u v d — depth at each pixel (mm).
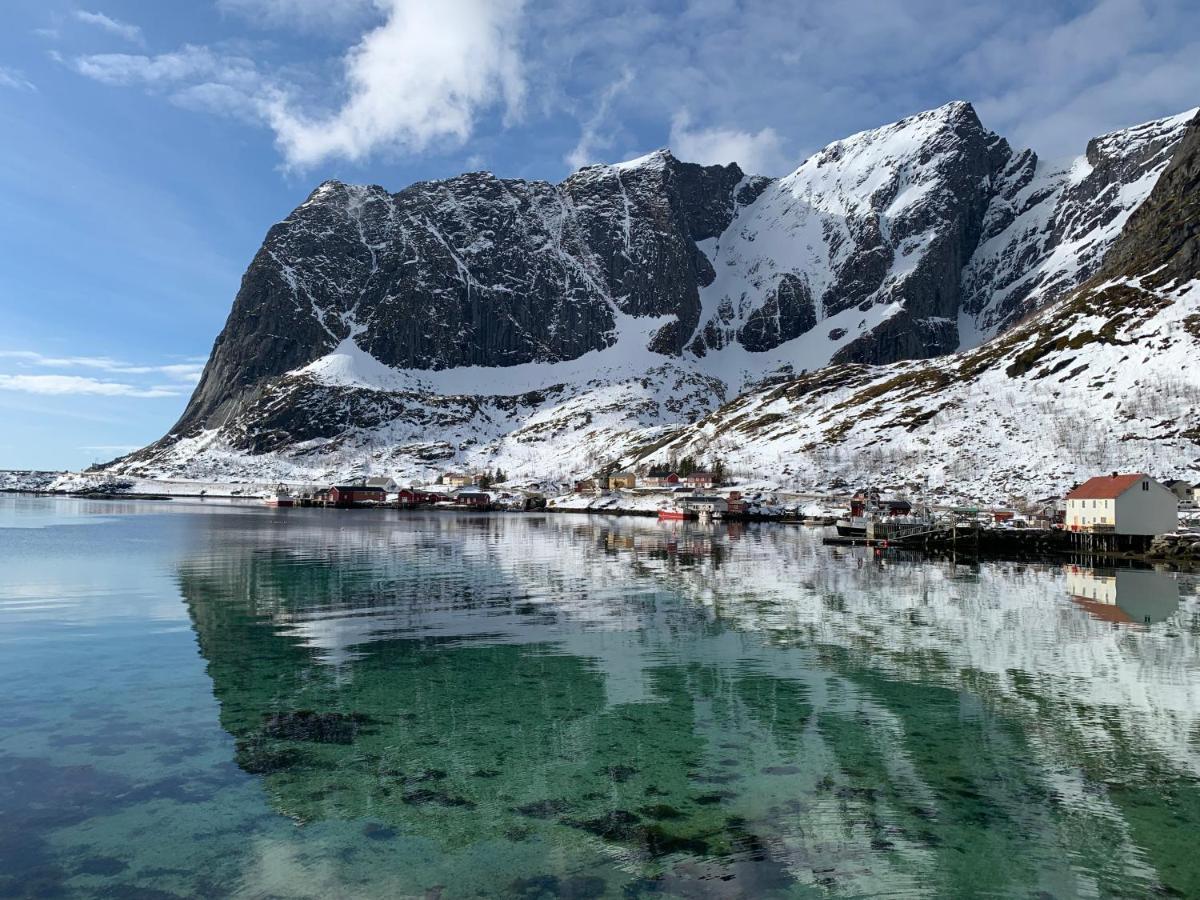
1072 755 21219
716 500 174750
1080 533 95375
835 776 19766
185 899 13891
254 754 21078
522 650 33750
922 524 103062
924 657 32625
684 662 31688
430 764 20500
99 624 39062
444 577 59406
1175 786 19109
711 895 14133
